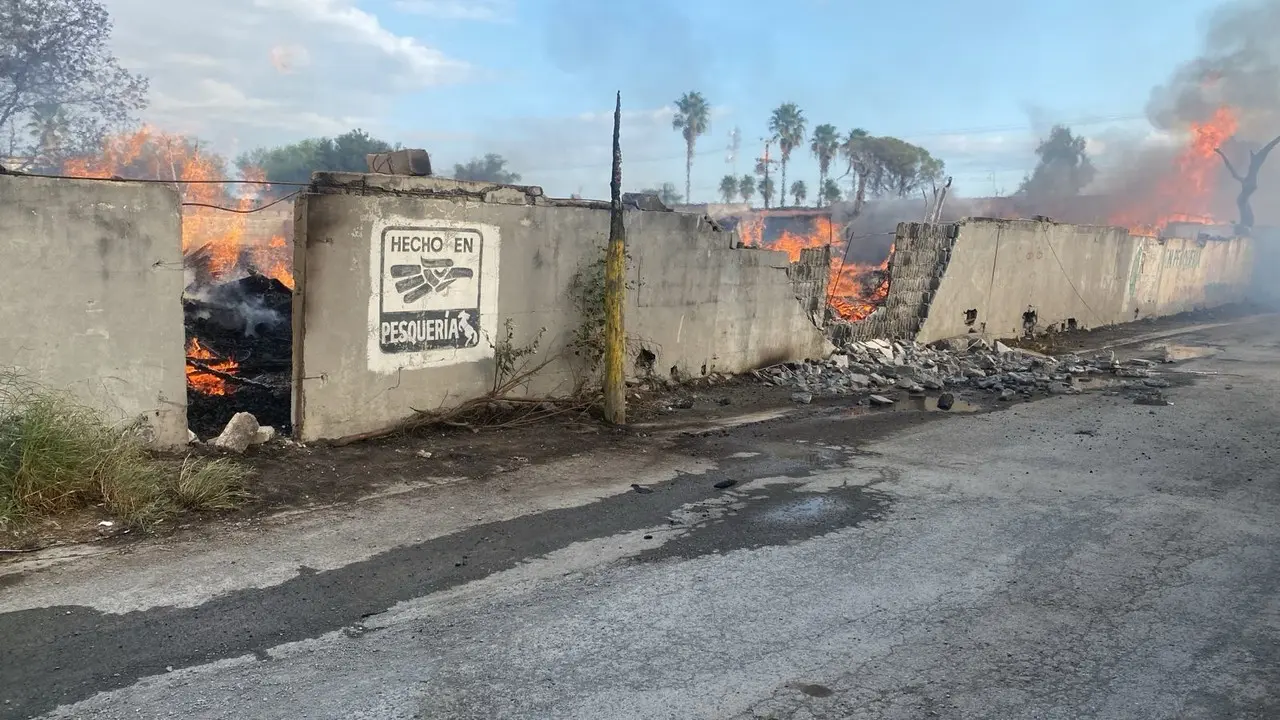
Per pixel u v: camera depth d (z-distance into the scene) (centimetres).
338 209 686
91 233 572
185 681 338
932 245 1505
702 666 367
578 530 546
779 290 1226
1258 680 370
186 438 639
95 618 389
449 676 351
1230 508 633
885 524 575
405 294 748
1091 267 1988
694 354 1102
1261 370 1418
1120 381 1273
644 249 999
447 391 801
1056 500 644
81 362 577
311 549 491
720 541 533
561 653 375
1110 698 350
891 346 1416
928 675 365
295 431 691
